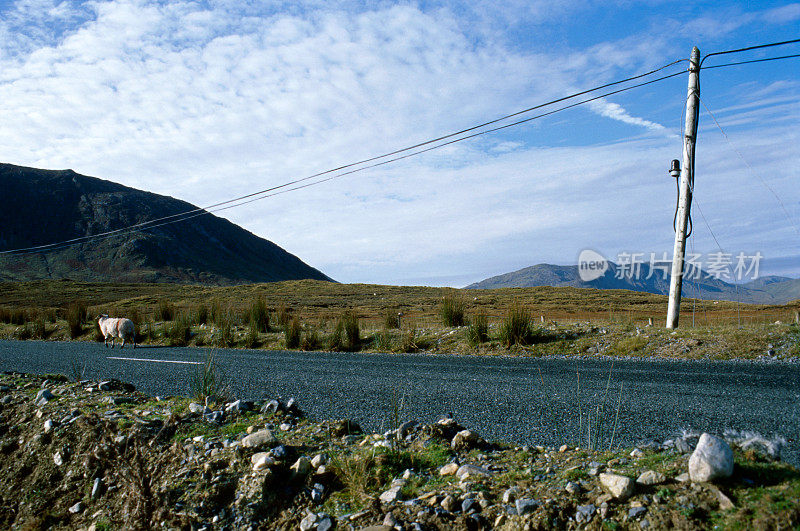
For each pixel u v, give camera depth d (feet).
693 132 33.35
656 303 131.95
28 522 12.89
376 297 191.72
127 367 32.53
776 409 14.67
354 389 22.02
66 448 14.89
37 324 71.10
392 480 11.14
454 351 34.73
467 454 12.41
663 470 9.52
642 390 18.30
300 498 10.75
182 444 13.53
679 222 33.32
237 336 50.70
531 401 17.83
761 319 52.75
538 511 8.77
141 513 11.23
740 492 8.27
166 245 633.61
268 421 15.62
